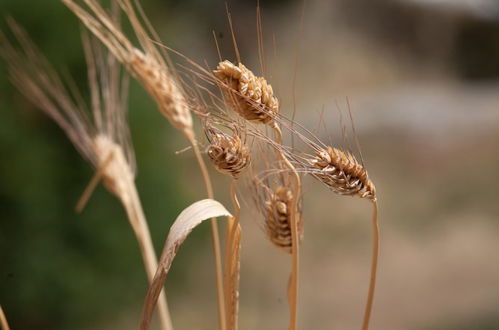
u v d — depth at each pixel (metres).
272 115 0.94
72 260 3.89
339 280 5.48
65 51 3.57
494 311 4.84
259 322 4.83
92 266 3.97
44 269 3.81
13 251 3.78
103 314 4.09
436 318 4.93
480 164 6.98
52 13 3.64
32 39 3.62
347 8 9.02
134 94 4.08
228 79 0.93
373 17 9.00
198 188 5.25
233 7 8.45
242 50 8.27
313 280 5.48
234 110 0.94
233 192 0.96
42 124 3.84
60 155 3.88
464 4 8.74
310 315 5.02
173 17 7.68
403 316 5.02
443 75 8.73
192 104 0.97
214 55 8.05
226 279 0.98
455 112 7.41
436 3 8.84
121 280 4.09
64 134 3.87
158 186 4.24
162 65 1.08
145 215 4.22
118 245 4.01
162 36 4.61
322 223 6.17
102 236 3.95
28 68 2.57
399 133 7.12
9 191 3.72
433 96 7.91
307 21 8.84
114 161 1.17
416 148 7.07
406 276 5.53
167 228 4.28
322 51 8.57
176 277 4.61
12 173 3.72
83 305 3.94
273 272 5.48
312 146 0.95
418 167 6.98
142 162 4.18
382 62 8.71
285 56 8.38
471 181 6.77
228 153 0.93
